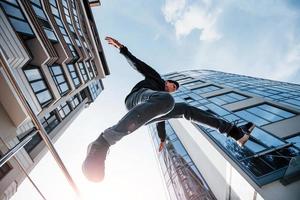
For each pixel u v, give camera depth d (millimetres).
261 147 10555
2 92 8195
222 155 10352
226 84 22734
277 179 8023
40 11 14516
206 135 12766
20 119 8836
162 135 3375
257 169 9016
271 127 12125
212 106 16922
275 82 22969
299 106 13789
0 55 1720
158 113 1814
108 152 1768
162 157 20484
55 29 16047
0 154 9539
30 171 13438
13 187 11727
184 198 13797
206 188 12219
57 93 15086
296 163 7652
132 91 2488
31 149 14609
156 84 2602
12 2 10977
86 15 25297
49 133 17641
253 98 16922
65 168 2104
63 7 19406
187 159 15203
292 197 7379
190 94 21391
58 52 15641
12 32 10102
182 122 17328
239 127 2520
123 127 1677
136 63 2645
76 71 19766
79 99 26141
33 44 12141
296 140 10523
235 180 9227
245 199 8727
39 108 12812
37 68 12914
